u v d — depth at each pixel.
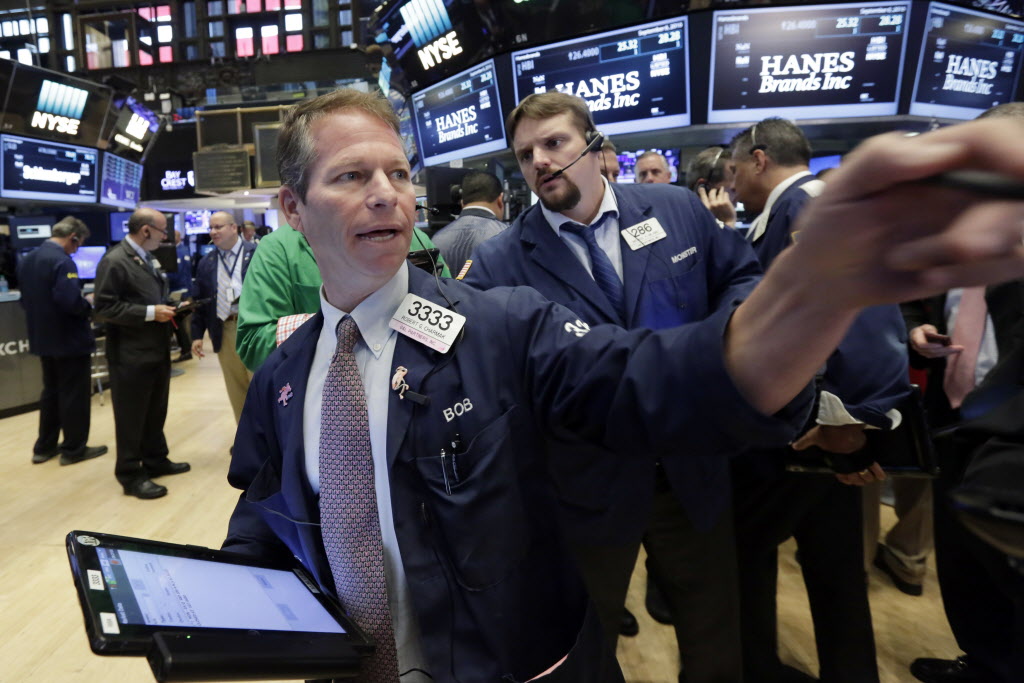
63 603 2.22
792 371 0.44
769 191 1.70
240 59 13.29
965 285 0.29
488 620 0.66
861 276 0.33
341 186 0.68
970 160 0.27
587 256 1.45
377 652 0.71
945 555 1.66
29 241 6.26
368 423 0.72
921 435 1.29
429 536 0.68
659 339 0.56
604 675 0.74
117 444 3.22
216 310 3.66
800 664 1.83
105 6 14.14
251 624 0.61
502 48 3.22
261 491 0.82
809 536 1.52
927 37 2.84
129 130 7.38
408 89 3.77
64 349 3.64
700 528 1.34
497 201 2.31
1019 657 1.08
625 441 0.57
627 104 3.12
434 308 0.73
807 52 2.87
